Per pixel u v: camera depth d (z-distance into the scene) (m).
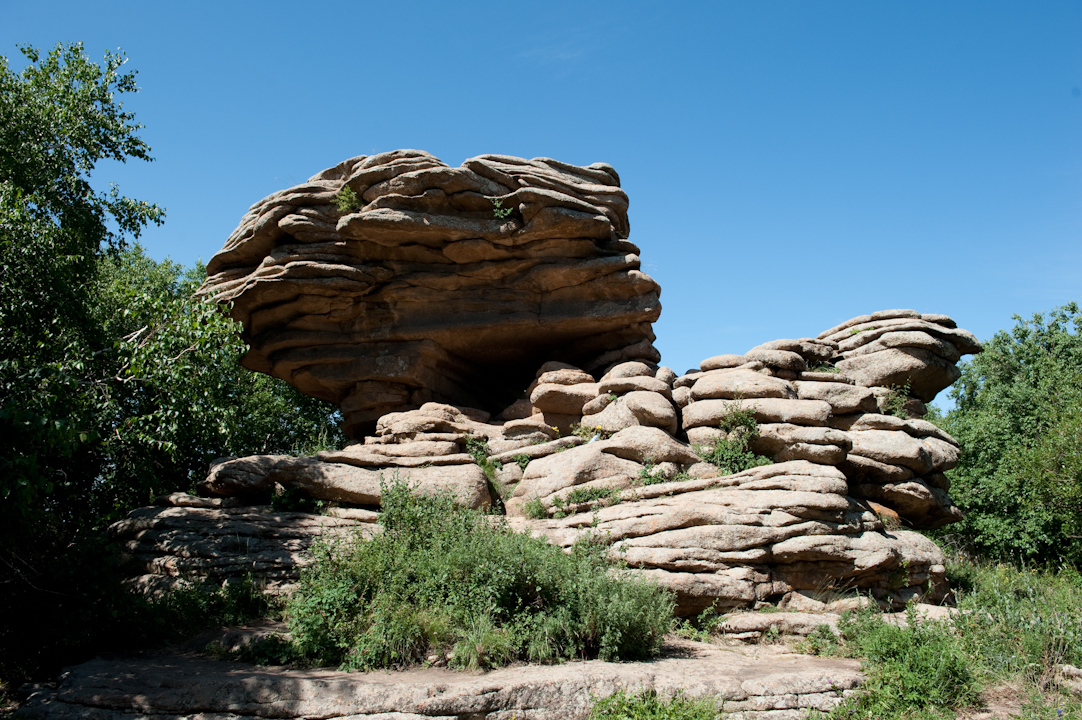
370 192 17.88
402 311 18.91
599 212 18.59
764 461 15.37
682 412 17.08
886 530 14.17
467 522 12.38
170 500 15.01
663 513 12.98
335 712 8.41
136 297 13.96
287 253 18.34
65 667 9.72
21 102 17.97
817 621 11.77
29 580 10.52
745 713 8.98
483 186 18.00
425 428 17.12
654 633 10.47
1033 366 32.03
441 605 10.57
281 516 14.25
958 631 11.27
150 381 13.30
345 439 29.77
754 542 12.52
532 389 19.17
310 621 10.23
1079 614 11.09
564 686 8.93
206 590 12.05
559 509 14.52
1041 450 21.78
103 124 19.22
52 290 14.67
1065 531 22.05
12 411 9.34
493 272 18.64
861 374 18.44
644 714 8.47
